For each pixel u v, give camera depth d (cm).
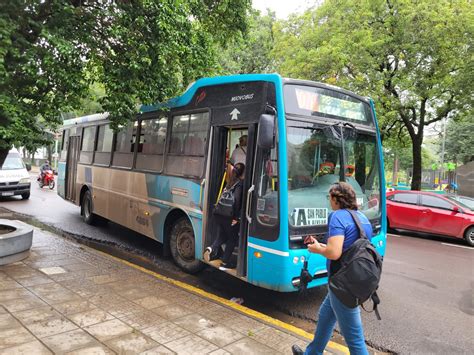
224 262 545
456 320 514
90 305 440
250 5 1001
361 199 556
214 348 358
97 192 959
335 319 324
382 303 573
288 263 451
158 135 725
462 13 1366
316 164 500
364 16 1486
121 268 593
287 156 470
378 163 595
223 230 556
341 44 1470
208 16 952
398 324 497
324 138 512
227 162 578
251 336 388
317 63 1515
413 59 1497
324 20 1667
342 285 287
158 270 671
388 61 1588
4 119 532
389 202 1266
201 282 617
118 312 425
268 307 532
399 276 721
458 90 1510
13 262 592
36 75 550
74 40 603
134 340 364
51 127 622
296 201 470
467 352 424
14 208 1309
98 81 676
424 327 489
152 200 717
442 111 1653
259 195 486
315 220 487
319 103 518
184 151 643
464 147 3509
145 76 655
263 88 505
